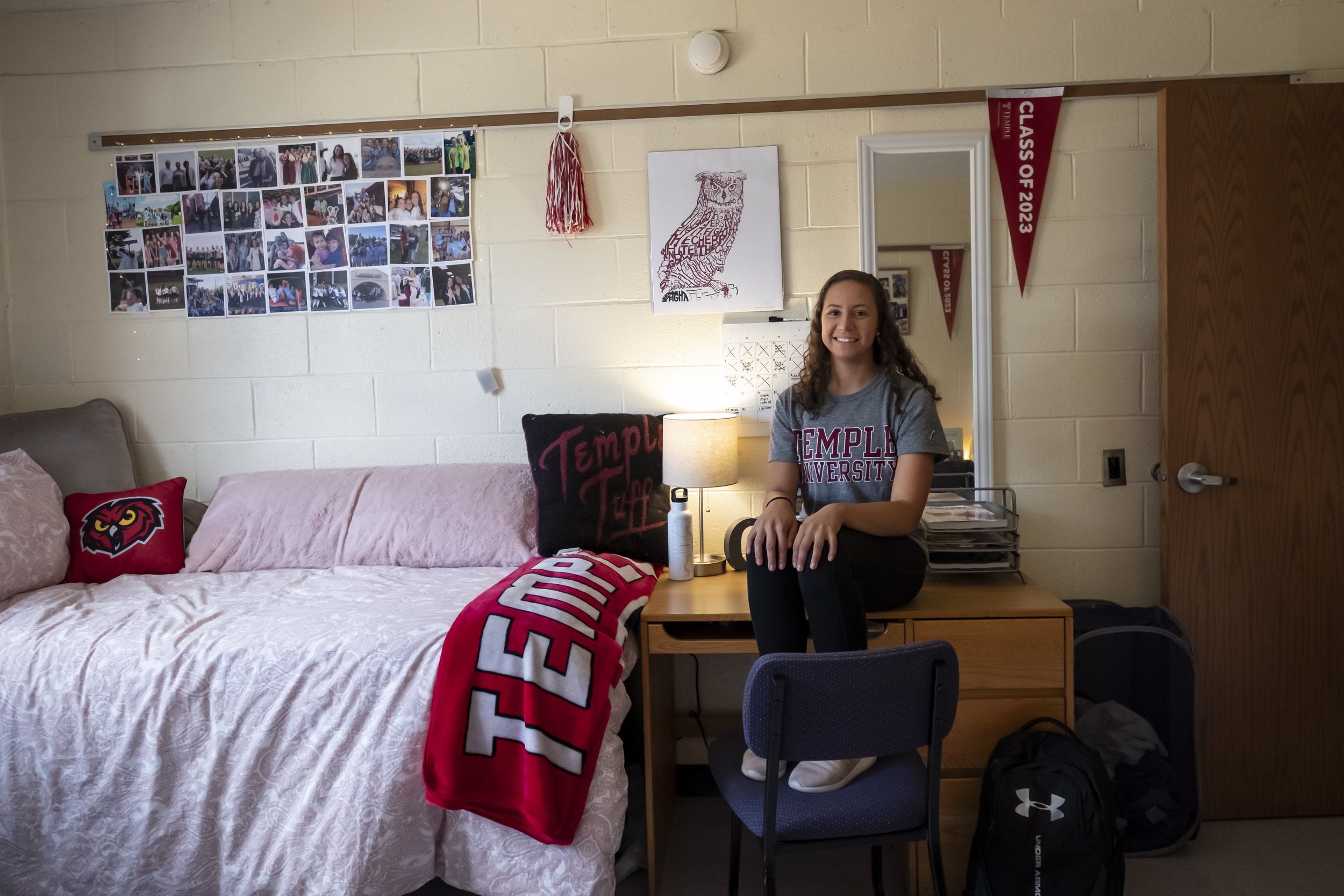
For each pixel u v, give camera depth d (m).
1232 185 2.32
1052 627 1.92
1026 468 2.54
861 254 2.51
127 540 2.42
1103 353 2.51
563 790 1.70
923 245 2.51
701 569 2.34
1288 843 2.21
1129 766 2.21
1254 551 2.35
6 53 2.72
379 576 2.29
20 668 1.87
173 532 2.48
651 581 2.20
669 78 2.55
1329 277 2.33
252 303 2.71
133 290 2.73
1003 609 1.92
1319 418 2.34
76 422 2.66
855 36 2.51
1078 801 1.80
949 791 1.96
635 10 2.56
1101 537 2.54
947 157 2.50
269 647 1.82
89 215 2.73
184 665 1.82
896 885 2.05
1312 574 2.35
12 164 2.74
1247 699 2.36
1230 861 2.12
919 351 2.52
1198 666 2.36
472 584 2.19
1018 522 2.32
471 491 2.49
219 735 1.80
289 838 1.76
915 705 1.40
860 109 2.52
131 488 2.69
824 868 2.14
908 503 1.93
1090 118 2.48
